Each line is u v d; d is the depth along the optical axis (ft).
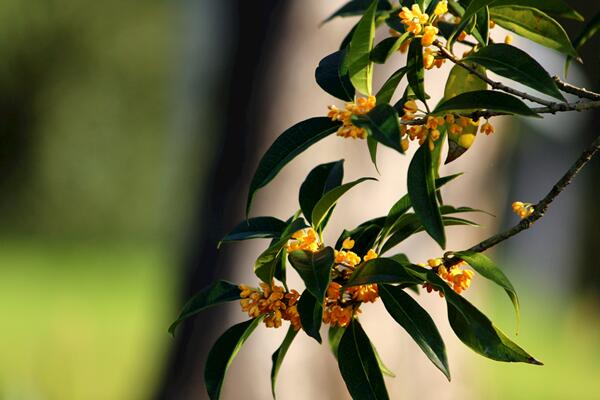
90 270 92.68
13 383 35.19
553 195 8.85
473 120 9.02
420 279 8.34
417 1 8.82
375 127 7.52
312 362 27.20
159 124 110.22
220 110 29.01
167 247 104.68
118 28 107.24
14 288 80.38
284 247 8.74
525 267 83.61
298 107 27.71
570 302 80.69
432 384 29.48
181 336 29.19
